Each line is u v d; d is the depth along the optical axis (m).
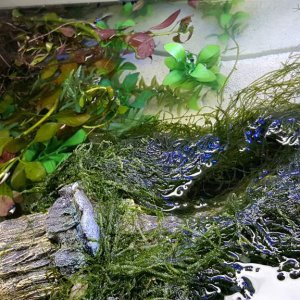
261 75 0.25
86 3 0.30
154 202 0.19
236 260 0.16
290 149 0.19
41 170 0.21
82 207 0.17
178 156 0.21
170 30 0.28
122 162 0.20
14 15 0.29
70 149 0.23
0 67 0.27
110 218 0.17
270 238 0.16
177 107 0.25
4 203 0.21
